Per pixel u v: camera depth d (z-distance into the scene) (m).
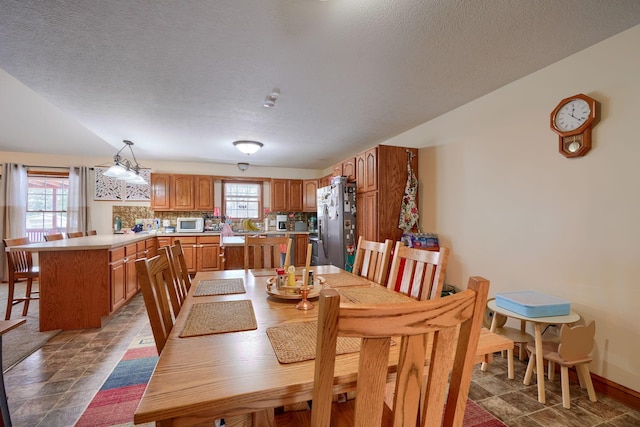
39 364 2.08
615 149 1.76
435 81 2.34
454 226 2.92
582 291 1.91
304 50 1.90
